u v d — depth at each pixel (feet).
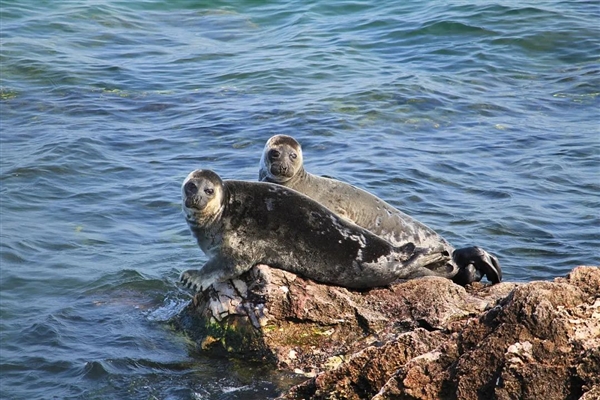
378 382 99.30
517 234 159.94
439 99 232.32
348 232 122.01
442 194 177.27
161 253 155.84
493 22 287.48
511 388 90.17
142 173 191.52
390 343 100.53
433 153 199.00
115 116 226.58
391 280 123.44
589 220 165.78
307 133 210.59
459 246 154.92
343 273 121.29
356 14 310.45
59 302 138.82
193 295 138.82
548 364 90.74
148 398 112.68
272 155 138.51
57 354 123.44
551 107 229.45
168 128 217.77
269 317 120.26
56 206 175.52
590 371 88.94
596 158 195.62
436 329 109.60
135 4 327.47
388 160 193.77
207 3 330.13
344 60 265.95
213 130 214.90
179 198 178.70
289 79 250.57
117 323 131.75
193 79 255.29
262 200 123.24
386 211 137.59
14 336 128.36
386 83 242.99
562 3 304.09
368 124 216.33
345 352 118.62
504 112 225.76
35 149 202.39
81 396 113.80
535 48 270.87
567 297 96.58
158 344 126.21
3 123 221.46
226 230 121.49
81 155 199.00
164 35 298.76
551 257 151.02
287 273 122.01
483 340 94.32
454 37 280.51
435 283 122.72
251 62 268.41
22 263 151.02
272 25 309.83
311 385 101.35
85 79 253.24
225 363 120.78
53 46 278.67
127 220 170.40
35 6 315.99
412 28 288.51
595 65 257.75
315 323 120.26
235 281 124.06
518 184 182.70
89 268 150.00
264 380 115.96
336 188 139.44
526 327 93.50
